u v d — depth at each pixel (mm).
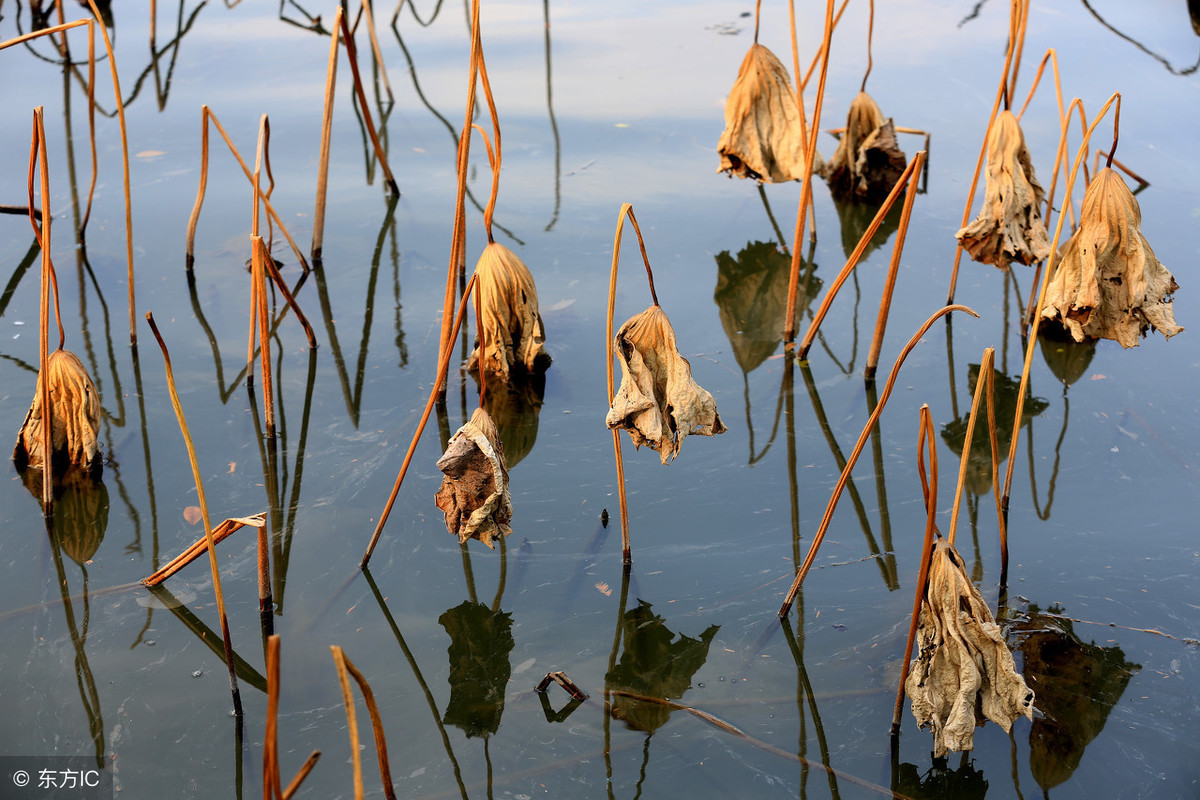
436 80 5633
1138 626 3588
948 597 3406
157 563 3707
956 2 6652
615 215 4547
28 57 5758
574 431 3955
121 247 4391
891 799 3426
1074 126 4746
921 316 4215
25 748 3484
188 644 3604
